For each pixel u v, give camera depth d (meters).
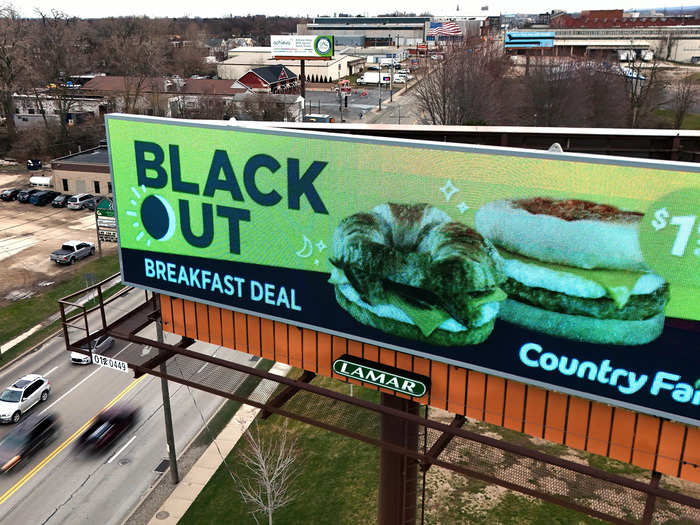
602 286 10.84
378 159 12.18
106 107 104.56
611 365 11.15
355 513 24.89
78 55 142.88
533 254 11.24
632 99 98.31
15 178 78.69
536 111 90.44
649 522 11.29
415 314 12.74
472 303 12.07
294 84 134.00
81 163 69.81
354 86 147.38
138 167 15.13
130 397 34.03
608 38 179.25
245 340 15.61
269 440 29.62
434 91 94.75
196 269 15.30
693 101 98.88
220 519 25.20
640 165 10.00
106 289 46.94
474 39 185.50
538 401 12.40
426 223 12.08
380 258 12.77
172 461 27.33
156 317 16.86
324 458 28.14
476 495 25.20
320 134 12.59
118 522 25.39
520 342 11.85
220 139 13.77
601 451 12.04
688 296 10.22
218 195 14.27
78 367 36.81
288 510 25.30
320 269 13.61
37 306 44.50
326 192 12.94
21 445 30.03
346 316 13.62
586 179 10.47
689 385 10.56
